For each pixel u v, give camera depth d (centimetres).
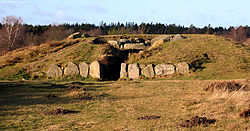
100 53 5028
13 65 5056
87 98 2298
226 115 1286
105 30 15988
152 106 1814
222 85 2244
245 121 1131
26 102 2081
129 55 5059
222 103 1612
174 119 1322
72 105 1970
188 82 3122
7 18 8331
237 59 4234
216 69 3897
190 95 2164
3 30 9100
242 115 1231
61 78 4309
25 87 2889
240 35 13438
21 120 1451
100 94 2538
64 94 2544
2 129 1245
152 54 4897
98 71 4238
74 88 2872
